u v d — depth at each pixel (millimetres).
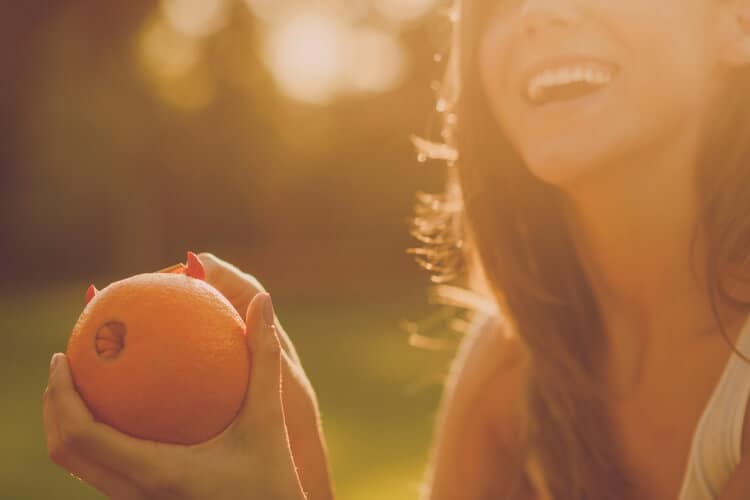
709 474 1794
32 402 11227
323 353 15336
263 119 36594
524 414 2238
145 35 32906
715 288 1835
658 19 1731
